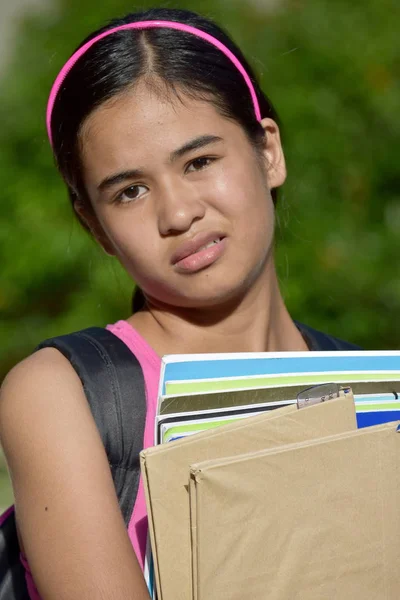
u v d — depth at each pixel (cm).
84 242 1504
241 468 449
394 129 1483
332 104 1473
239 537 452
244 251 600
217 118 593
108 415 549
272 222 637
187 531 462
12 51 1809
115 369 566
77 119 590
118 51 582
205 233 584
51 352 571
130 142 571
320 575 479
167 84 577
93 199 609
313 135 1441
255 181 614
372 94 1488
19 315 1614
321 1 1594
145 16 615
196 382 507
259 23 1594
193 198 579
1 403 543
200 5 1611
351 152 1462
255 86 661
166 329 632
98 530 489
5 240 1541
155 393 565
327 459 477
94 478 505
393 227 1443
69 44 1652
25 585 581
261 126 643
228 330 639
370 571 495
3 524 595
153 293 611
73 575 482
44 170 1580
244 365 527
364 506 491
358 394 542
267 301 657
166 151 570
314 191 1418
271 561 462
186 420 493
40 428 516
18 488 521
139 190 584
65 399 530
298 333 711
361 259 1391
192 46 599
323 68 1504
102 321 1455
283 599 467
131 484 546
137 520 541
